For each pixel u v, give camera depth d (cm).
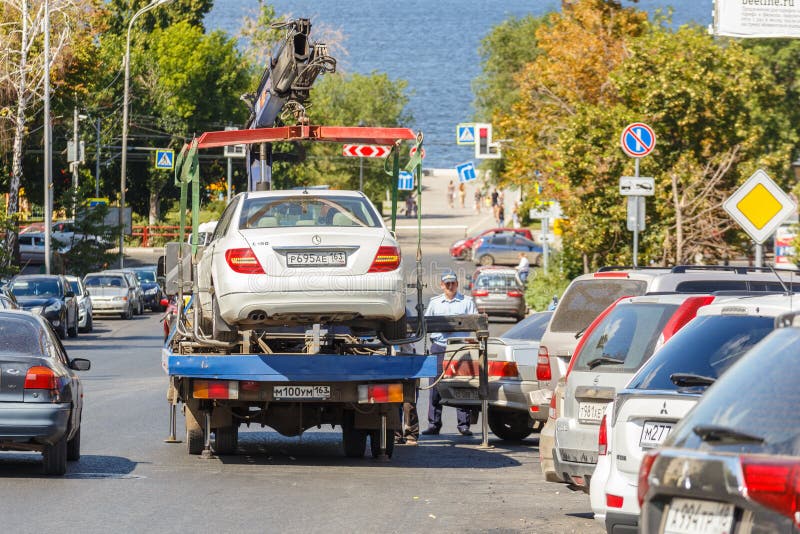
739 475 1573
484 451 4903
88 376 8025
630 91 10531
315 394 4278
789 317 1755
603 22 13125
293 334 4394
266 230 4131
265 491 3694
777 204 5534
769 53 14350
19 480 3841
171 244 4634
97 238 17512
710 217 10044
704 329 2564
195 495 3597
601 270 4469
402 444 5100
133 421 5597
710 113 10150
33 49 17075
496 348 5134
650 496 1689
